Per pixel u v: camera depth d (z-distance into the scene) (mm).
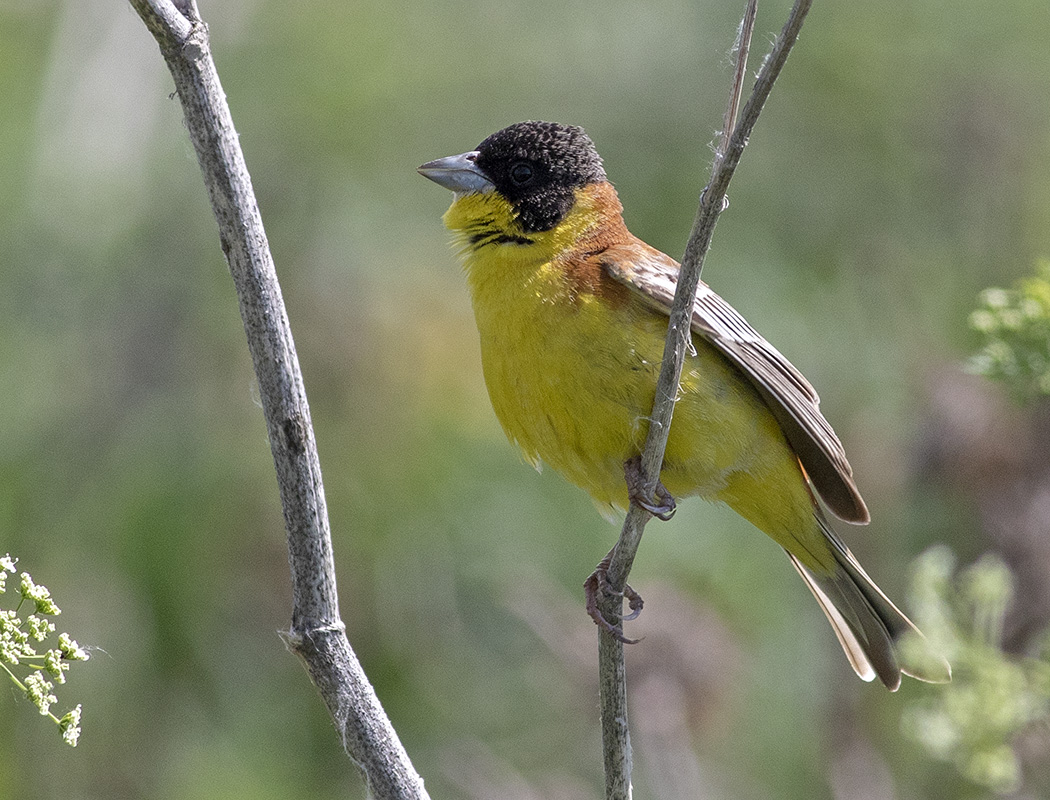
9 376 13625
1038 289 7652
